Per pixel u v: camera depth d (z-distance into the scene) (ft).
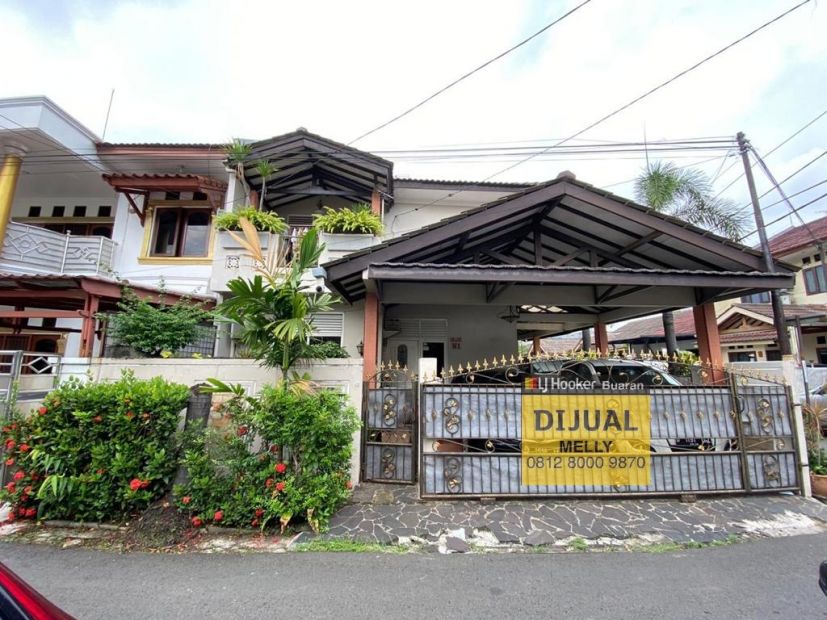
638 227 21.01
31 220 36.50
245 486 12.89
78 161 31.86
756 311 45.85
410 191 35.99
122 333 20.65
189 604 8.93
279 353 15.69
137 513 13.26
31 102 28.78
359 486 16.42
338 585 9.84
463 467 15.26
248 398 13.98
